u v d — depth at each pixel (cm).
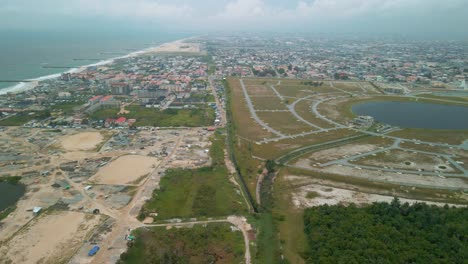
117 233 12581
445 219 13238
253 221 13762
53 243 11925
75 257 11244
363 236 11956
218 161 19788
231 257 11506
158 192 15750
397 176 18000
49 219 13362
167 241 12175
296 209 14600
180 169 18438
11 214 13650
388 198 15638
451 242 11512
